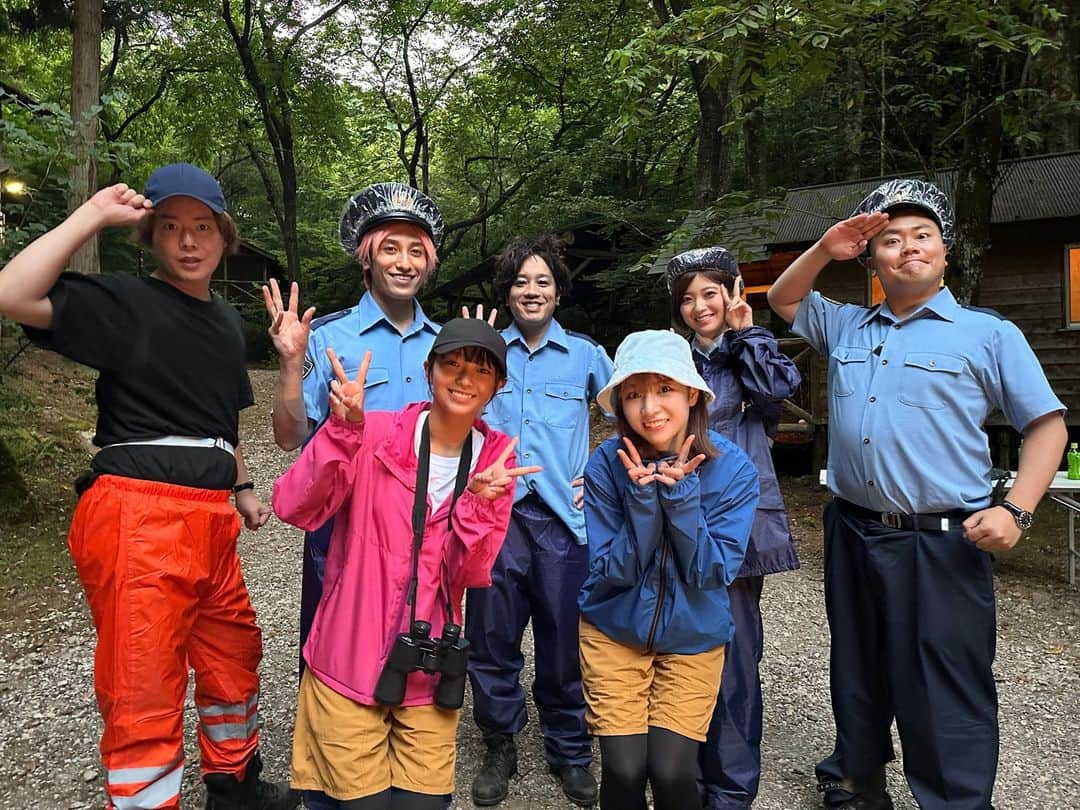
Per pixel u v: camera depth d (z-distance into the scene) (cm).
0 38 1402
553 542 260
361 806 167
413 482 181
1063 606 484
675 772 189
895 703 220
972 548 211
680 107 1391
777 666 386
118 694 186
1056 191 829
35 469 695
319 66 1962
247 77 1806
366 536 178
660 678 201
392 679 167
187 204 199
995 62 623
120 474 193
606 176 1630
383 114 2170
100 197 189
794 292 254
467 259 2156
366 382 242
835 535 241
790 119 1340
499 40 1741
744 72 548
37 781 265
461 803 252
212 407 207
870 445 222
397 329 250
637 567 192
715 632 197
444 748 175
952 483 212
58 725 307
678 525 185
